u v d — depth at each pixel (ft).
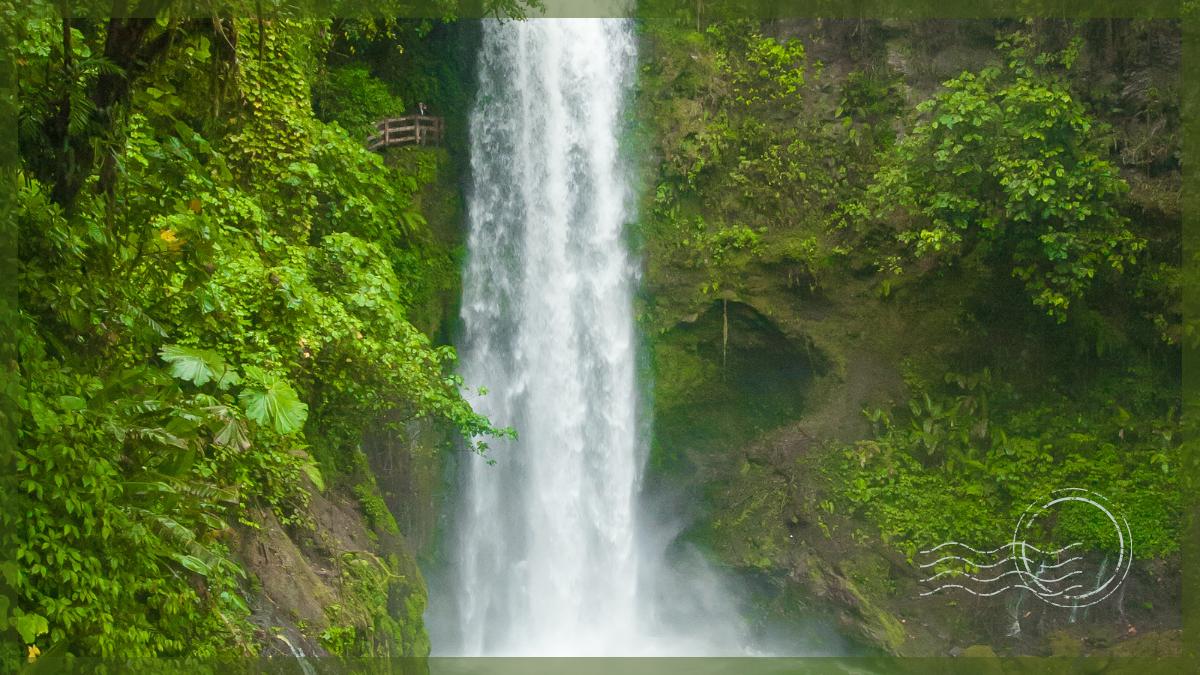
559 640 68.39
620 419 72.08
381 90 66.64
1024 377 67.87
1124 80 68.59
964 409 67.46
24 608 19.16
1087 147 64.44
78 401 20.44
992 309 68.39
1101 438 65.67
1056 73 68.85
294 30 47.14
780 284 71.26
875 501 65.67
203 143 24.73
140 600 22.95
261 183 45.16
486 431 49.73
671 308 72.02
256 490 37.17
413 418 51.08
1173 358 65.92
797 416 71.61
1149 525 61.62
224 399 30.60
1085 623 59.88
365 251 46.24
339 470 51.90
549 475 70.38
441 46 71.31
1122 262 65.21
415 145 68.64
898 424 68.08
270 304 35.91
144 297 25.66
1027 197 62.90
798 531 66.23
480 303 69.87
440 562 65.67
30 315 21.29
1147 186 66.49
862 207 69.87
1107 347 66.49
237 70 26.35
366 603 42.29
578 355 72.18
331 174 50.11
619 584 70.90
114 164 22.67
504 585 68.18
